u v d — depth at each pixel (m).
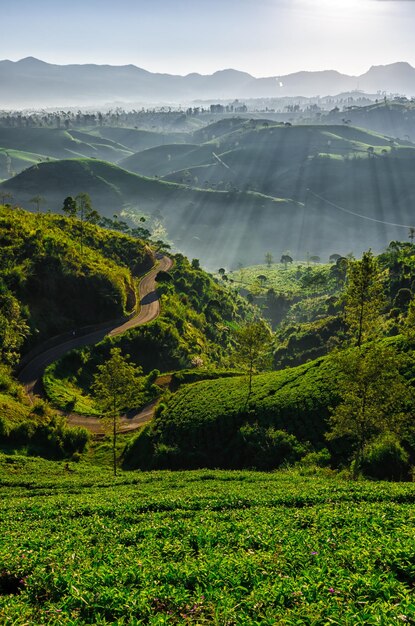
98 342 110.19
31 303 107.69
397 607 13.19
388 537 19.75
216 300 180.50
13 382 86.00
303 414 59.22
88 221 188.50
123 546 21.97
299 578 15.70
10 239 117.00
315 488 35.72
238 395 71.25
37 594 16.81
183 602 14.55
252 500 31.97
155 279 164.88
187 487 41.06
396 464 44.59
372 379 43.09
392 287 145.12
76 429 72.38
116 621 13.38
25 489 45.75
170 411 72.88
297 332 168.25
